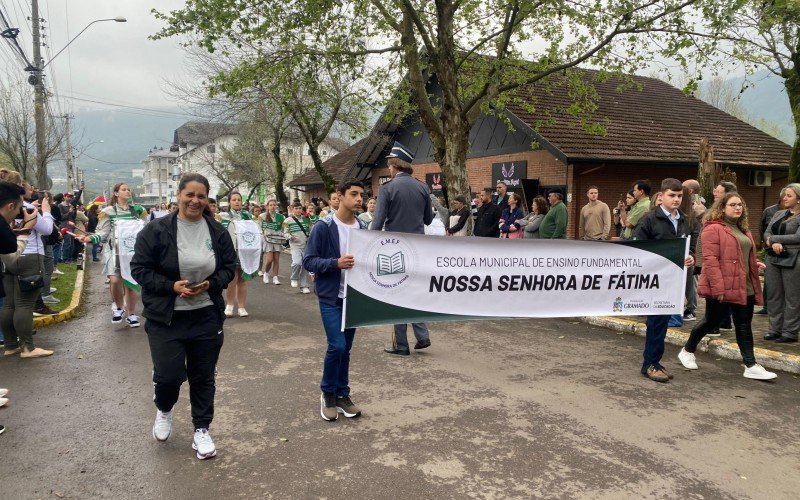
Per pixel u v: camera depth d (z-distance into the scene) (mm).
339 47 12266
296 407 5012
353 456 4035
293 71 12742
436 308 5277
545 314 5723
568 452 4105
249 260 9031
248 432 4461
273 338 7641
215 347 4047
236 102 19781
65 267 15773
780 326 6875
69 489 3562
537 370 6109
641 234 6105
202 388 4047
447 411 4902
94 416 4781
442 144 12320
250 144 33062
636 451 4133
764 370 5801
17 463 3912
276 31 11758
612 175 16531
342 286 4828
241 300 9141
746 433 4469
